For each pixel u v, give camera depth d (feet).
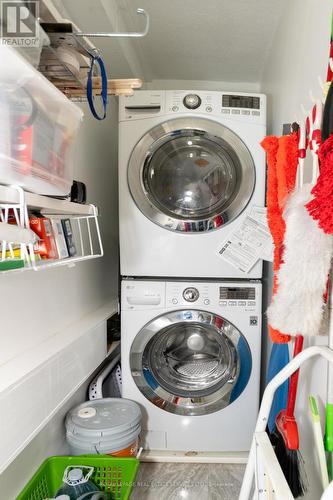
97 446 4.29
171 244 5.29
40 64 2.66
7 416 2.74
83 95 3.33
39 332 3.98
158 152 5.24
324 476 2.57
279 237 3.25
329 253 2.59
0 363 3.25
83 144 5.37
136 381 5.35
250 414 5.35
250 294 5.26
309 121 3.04
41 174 2.27
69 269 4.84
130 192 5.24
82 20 5.11
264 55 7.23
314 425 2.64
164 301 5.26
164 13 5.87
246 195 5.21
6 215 2.24
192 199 5.36
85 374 4.50
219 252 5.28
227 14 5.87
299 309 2.70
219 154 5.25
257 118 5.20
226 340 5.32
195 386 5.44
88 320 5.16
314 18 4.09
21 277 3.60
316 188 2.36
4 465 2.70
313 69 4.10
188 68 7.93
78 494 3.72
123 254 5.32
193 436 5.39
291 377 3.01
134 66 7.04
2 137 1.82
